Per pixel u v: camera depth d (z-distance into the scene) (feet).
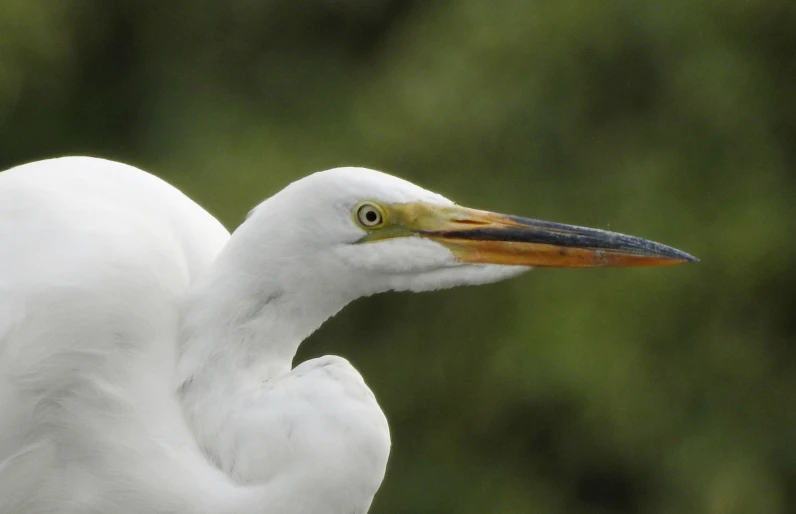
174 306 14.62
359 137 37.76
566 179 37.88
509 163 37.70
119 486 14.03
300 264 13.94
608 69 39.17
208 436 13.96
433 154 37.35
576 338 36.01
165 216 15.23
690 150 38.96
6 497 14.20
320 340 37.52
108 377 14.17
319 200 13.92
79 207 14.70
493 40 38.52
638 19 38.99
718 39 39.86
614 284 36.81
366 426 13.47
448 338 37.32
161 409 14.16
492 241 14.34
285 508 13.50
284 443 13.51
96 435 14.10
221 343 13.99
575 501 37.63
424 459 37.19
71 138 40.40
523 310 36.76
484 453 37.42
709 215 38.50
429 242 14.21
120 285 14.29
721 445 37.50
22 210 14.58
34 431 14.12
